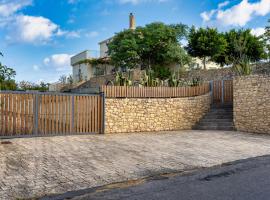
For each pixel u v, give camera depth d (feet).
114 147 33.35
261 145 35.17
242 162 25.71
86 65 122.93
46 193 17.39
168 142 37.37
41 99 40.86
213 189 17.65
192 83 59.47
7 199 16.33
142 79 56.13
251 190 17.22
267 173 21.38
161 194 16.93
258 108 47.37
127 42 94.38
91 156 28.09
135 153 29.86
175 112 52.90
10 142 35.29
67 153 29.37
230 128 51.49
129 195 16.90
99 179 20.35
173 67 98.63
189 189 17.80
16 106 38.83
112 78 91.56
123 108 48.16
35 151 30.07
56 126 42.01
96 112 45.68
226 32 108.58
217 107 58.44
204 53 103.35
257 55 105.60
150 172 22.34
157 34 92.99
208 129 53.16
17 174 21.35
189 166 24.34
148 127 50.21
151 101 50.70
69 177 20.76
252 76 48.52
